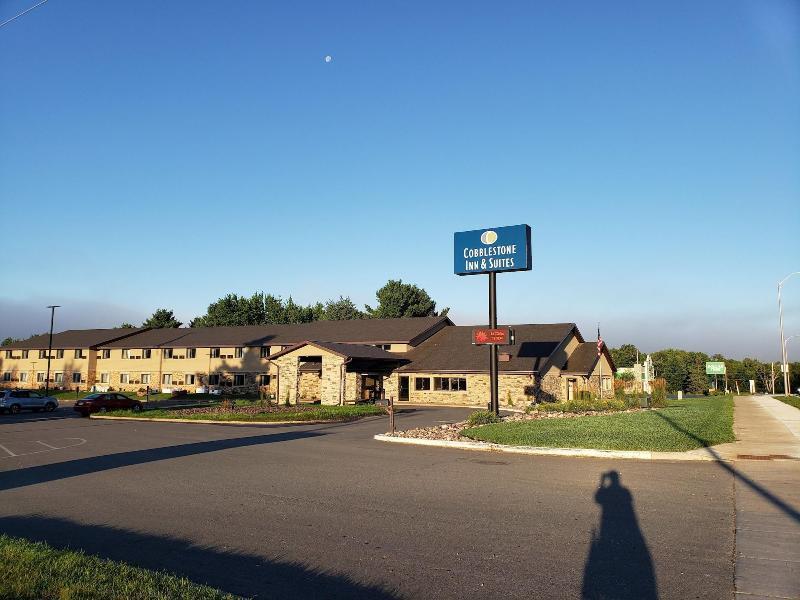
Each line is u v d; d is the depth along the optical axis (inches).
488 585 244.4
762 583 243.8
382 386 1812.3
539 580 249.4
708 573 255.8
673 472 500.7
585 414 1122.0
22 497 421.7
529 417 1043.3
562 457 597.0
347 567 267.1
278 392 1476.4
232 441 767.1
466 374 1676.9
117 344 2603.3
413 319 2174.0
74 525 343.3
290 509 377.1
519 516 354.9
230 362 2342.5
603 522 339.6
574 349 1923.0
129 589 220.7
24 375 2785.4
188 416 1119.6
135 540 311.6
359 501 398.3
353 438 796.6
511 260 1040.8
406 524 338.6
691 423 869.2
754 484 444.1
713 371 3750.0
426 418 1151.6
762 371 5049.2
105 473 520.7
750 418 1067.3
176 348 2454.5
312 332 2231.8
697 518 346.6
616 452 587.8
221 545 301.3
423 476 493.0
